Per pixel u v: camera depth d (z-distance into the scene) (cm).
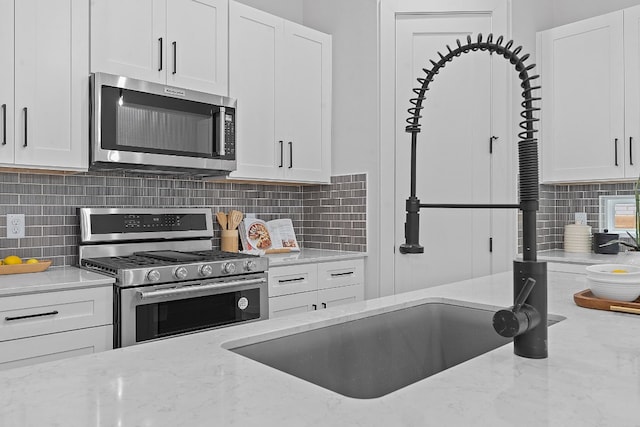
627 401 69
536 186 91
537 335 89
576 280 184
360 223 335
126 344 209
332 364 120
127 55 244
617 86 299
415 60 325
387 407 67
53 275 217
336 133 350
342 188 346
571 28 318
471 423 62
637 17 291
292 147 324
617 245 316
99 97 230
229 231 315
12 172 236
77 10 228
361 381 127
